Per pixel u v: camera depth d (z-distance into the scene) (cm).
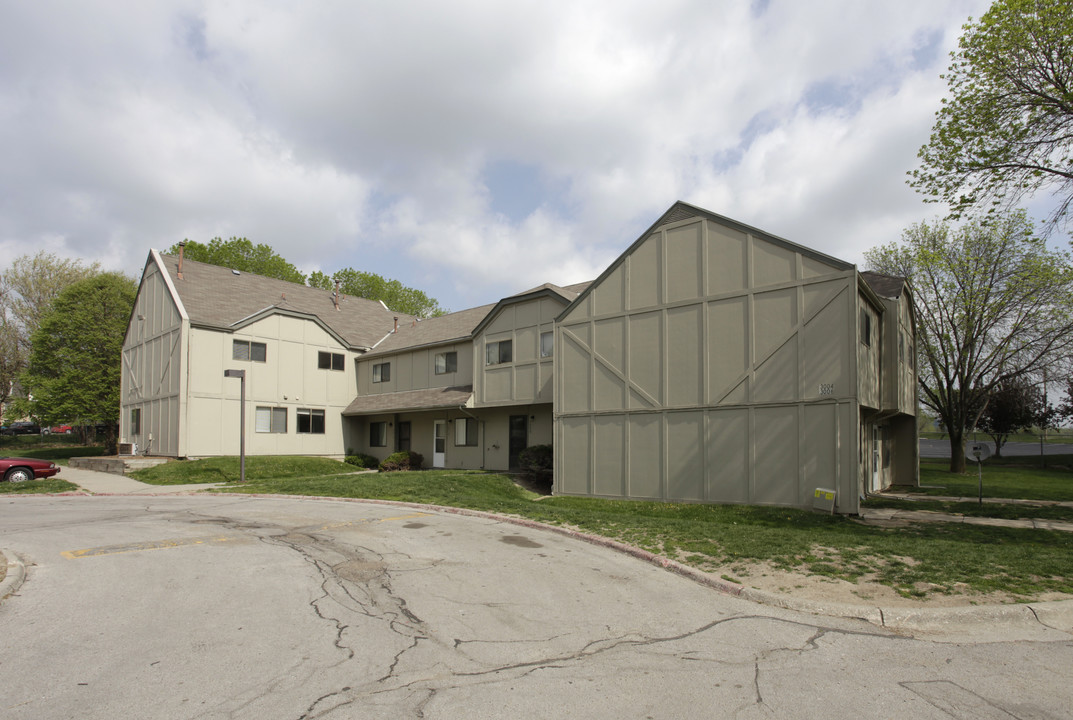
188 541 1002
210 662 501
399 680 469
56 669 485
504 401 2277
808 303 1411
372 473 2333
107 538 1028
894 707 430
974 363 2969
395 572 805
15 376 4553
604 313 1786
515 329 2264
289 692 445
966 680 481
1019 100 1486
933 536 1105
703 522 1239
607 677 480
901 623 625
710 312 1566
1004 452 5222
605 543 991
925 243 2991
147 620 608
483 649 539
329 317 3225
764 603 693
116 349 3694
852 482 1320
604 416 1758
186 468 2212
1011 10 1399
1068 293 2595
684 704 432
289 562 855
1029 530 1167
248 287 3012
